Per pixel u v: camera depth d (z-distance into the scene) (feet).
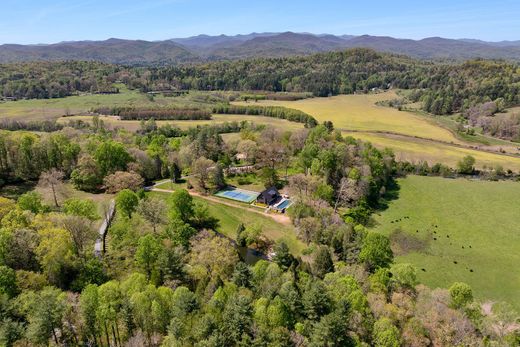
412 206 385.29
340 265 245.45
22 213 225.15
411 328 167.84
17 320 151.94
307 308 172.04
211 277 205.98
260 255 275.80
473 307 195.93
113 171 374.43
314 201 337.72
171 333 144.56
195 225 303.07
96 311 150.00
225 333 150.00
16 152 355.36
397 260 288.30
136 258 215.51
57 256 192.95
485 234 327.88
